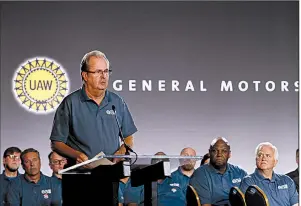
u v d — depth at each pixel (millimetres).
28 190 8555
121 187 8250
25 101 8789
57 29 8938
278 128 8945
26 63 8859
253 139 8914
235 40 9047
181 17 9023
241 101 8977
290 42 9070
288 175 8828
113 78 8844
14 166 8609
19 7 8945
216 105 8945
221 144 8828
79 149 8531
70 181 5660
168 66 8961
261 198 8641
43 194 8555
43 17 8945
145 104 8852
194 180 8680
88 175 5547
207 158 8797
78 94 8633
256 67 9023
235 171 8781
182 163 6121
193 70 8977
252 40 9062
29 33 8914
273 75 9023
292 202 8781
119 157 5430
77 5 8977
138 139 8789
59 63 8875
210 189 8680
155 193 5578
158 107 8875
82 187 5578
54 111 8789
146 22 9000
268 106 8992
